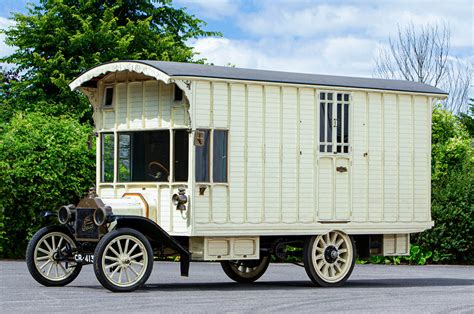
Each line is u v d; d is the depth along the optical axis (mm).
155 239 14625
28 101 32531
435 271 20047
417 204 16734
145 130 15281
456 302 13141
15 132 20641
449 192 22344
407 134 16672
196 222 14430
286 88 15398
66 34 33125
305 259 15602
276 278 17750
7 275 16688
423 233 22344
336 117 15891
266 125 15188
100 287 14648
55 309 11586
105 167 15922
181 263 14500
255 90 15094
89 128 21750
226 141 14805
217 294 13758
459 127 25656
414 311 11906
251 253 15102
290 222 15352
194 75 14359
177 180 14688
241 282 16500
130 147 15547
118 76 15797
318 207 15656
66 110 31125
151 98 15266
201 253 14688
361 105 16188
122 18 36188
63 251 14797
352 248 15945
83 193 20578
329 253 15742
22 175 19906
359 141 16141
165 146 14992
